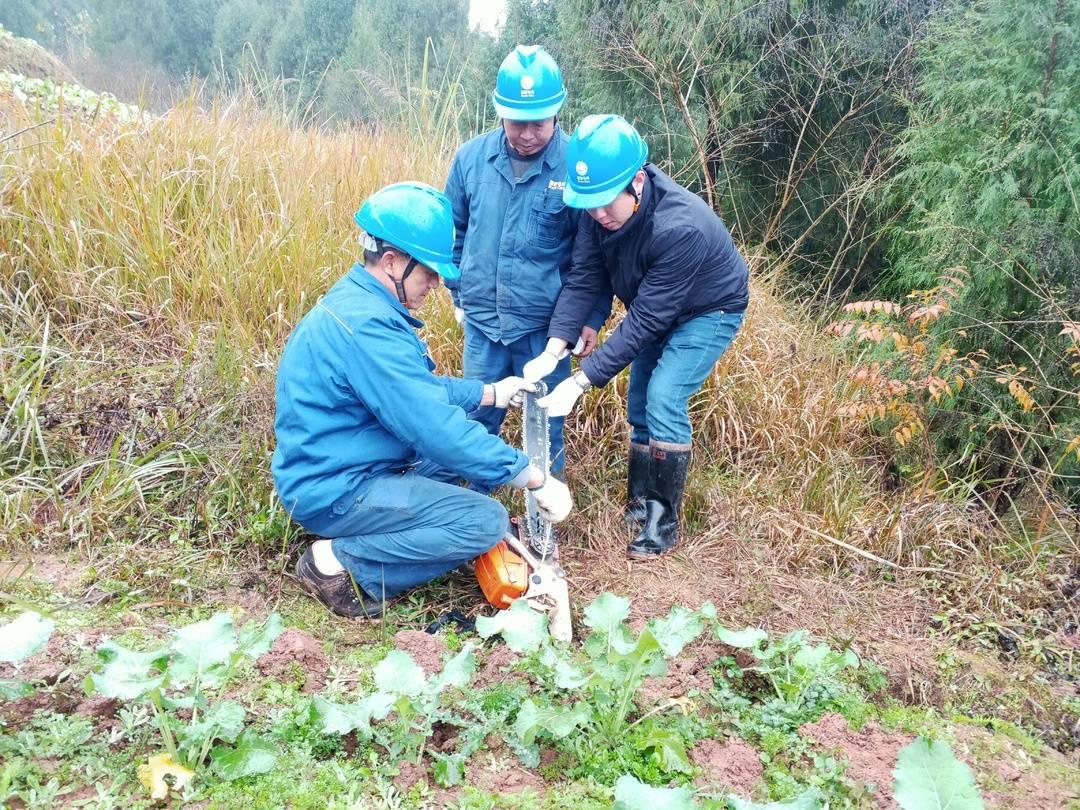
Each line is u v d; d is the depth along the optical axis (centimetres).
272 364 379
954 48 509
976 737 262
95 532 299
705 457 421
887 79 679
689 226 292
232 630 211
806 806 188
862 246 705
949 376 438
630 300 325
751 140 738
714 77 703
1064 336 409
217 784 197
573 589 325
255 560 302
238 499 320
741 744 238
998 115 454
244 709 217
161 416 348
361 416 274
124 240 416
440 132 532
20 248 404
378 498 275
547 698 239
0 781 184
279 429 275
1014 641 317
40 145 427
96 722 211
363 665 259
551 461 356
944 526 373
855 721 259
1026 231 415
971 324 440
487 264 323
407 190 263
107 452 331
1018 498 415
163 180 445
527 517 335
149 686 193
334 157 520
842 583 344
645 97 762
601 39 738
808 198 748
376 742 217
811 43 675
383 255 264
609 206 287
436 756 212
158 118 497
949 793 181
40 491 311
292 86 579
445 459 267
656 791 180
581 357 351
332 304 266
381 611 293
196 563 296
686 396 331
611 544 355
